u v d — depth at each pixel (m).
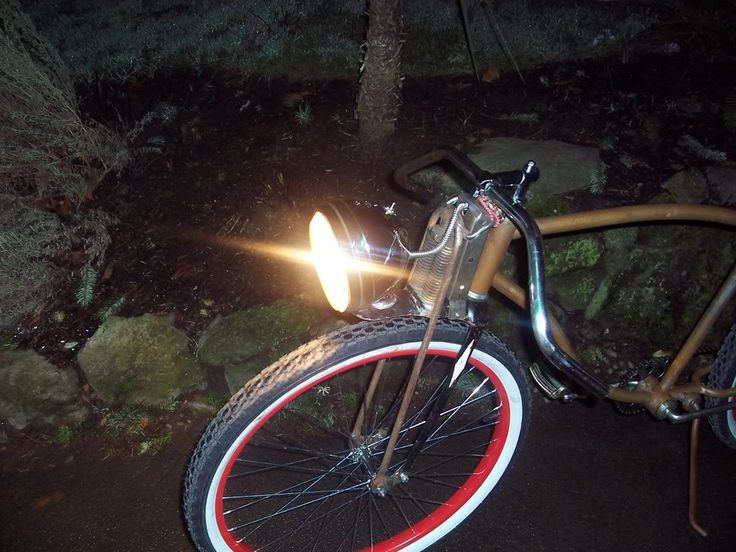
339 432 2.14
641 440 2.64
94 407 2.68
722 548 2.26
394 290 1.71
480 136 3.31
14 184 3.04
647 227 2.91
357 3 4.14
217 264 2.89
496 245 1.63
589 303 2.98
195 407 2.71
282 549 2.24
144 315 2.72
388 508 2.36
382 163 3.18
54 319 2.76
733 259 2.97
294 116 3.45
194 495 1.69
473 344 1.74
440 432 2.63
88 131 3.08
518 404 1.97
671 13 4.00
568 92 3.59
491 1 4.08
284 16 4.07
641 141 3.27
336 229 1.47
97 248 2.93
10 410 2.62
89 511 2.37
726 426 2.42
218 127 3.41
